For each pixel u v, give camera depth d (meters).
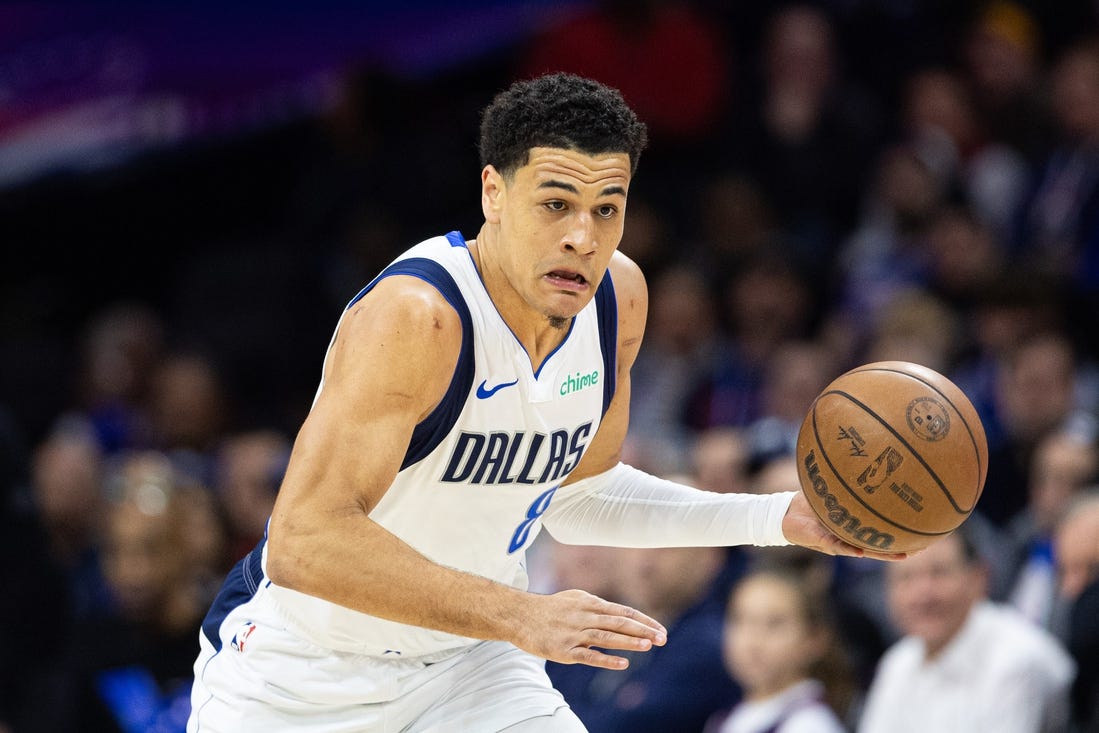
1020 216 28.02
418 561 9.67
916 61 31.55
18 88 32.75
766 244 28.19
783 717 16.23
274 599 11.31
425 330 10.13
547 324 10.79
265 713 11.36
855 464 11.07
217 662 11.62
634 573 18.27
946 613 16.70
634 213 28.55
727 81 30.89
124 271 34.12
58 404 31.72
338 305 29.53
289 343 30.47
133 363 30.39
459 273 10.57
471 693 11.54
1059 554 17.75
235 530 23.59
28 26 32.53
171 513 20.28
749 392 26.23
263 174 33.41
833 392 11.40
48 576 22.27
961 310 26.77
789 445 20.36
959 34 31.55
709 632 17.77
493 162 10.45
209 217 33.88
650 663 17.88
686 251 29.67
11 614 21.89
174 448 28.56
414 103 30.89
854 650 19.14
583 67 30.47
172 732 19.58
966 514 11.23
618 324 11.54
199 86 32.56
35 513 22.34
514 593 9.59
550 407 10.95
